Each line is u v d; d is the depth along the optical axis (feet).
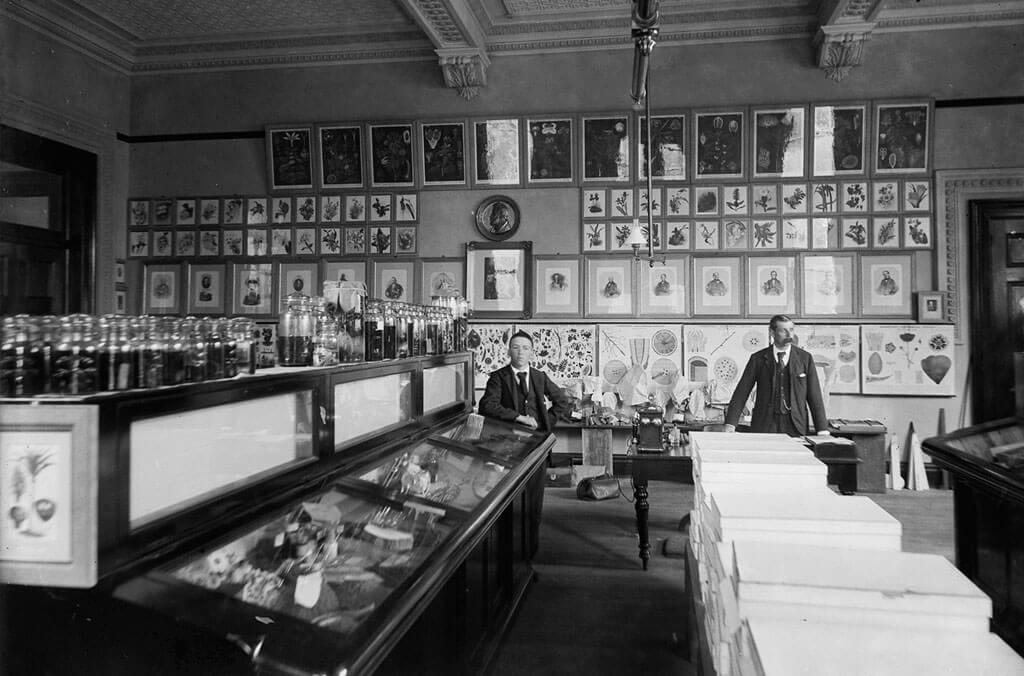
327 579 4.89
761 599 2.83
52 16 22.30
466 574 8.18
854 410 22.04
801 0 21.09
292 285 25.07
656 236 23.22
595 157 23.38
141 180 25.99
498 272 23.90
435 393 11.30
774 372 16.61
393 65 24.59
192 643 3.99
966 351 21.59
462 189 24.20
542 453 12.10
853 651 2.48
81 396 4.15
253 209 25.36
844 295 22.24
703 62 22.88
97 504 4.02
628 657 10.16
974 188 21.56
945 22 21.43
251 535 5.18
